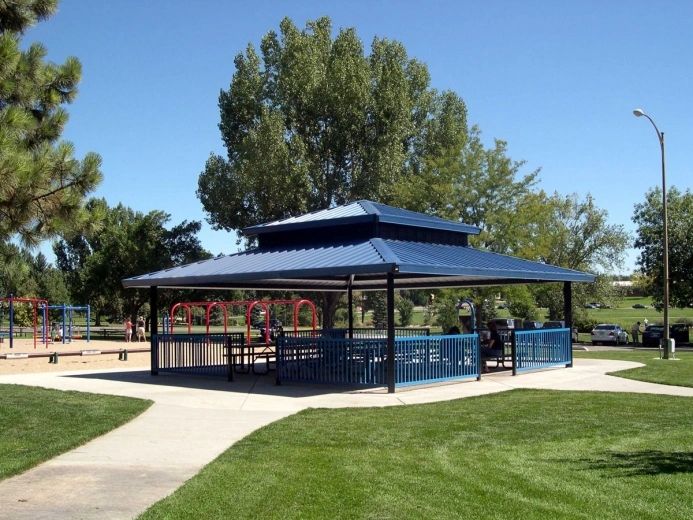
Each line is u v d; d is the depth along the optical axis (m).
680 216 50.03
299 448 9.59
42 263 78.12
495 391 15.95
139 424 11.73
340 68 43.72
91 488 7.64
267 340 30.66
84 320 94.69
